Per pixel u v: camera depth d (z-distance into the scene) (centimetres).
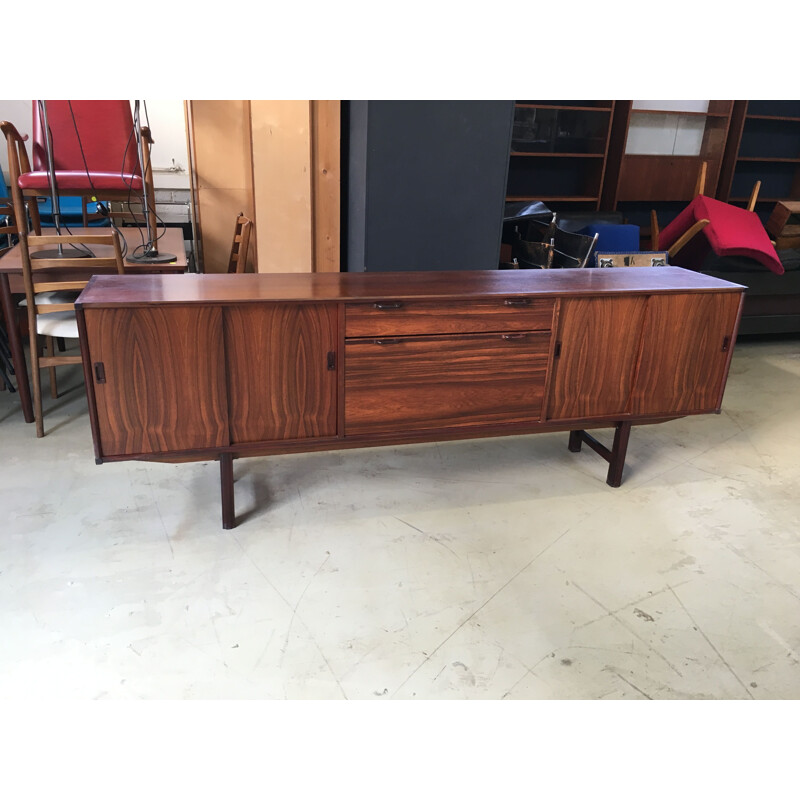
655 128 561
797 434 335
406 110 316
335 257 395
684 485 282
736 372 418
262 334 214
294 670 180
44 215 447
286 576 216
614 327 248
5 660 179
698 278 271
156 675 177
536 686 177
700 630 200
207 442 222
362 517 249
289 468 282
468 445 309
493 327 234
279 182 373
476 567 224
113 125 361
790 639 197
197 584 210
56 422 314
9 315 296
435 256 346
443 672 181
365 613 201
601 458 302
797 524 256
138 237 378
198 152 421
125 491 260
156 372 209
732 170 567
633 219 606
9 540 227
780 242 446
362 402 231
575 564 227
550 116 522
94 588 207
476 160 335
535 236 411
